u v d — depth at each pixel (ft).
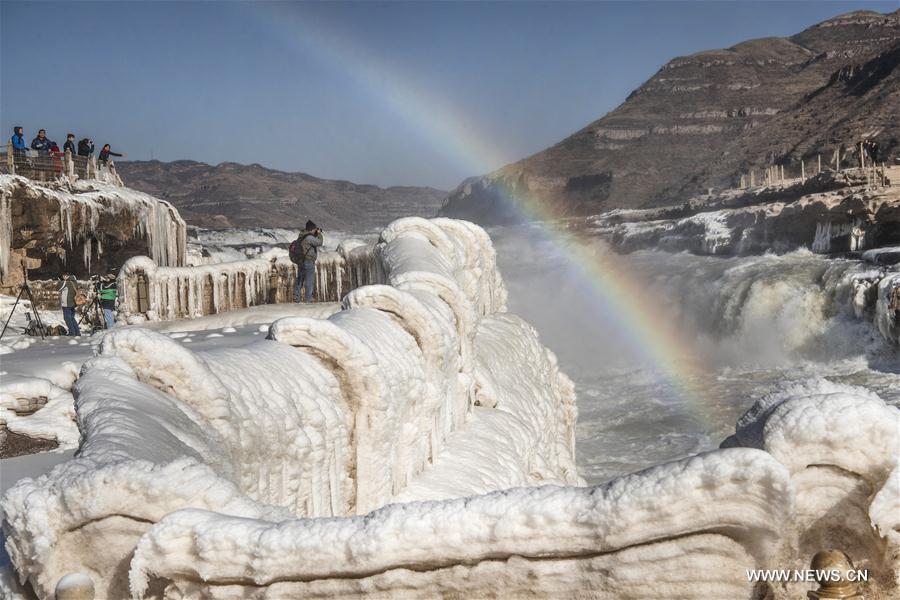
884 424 8.58
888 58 380.37
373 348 23.32
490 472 29.86
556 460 47.75
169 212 95.96
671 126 605.31
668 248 186.50
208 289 58.13
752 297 112.16
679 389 100.01
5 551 12.48
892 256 100.42
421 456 27.14
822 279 105.70
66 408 25.13
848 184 144.56
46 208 74.74
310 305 54.75
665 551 8.90
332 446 20.35
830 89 410.93
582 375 122.01
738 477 8.54
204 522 10.03
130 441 12.23
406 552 9.50
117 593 10.45
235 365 18.25
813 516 8.80
